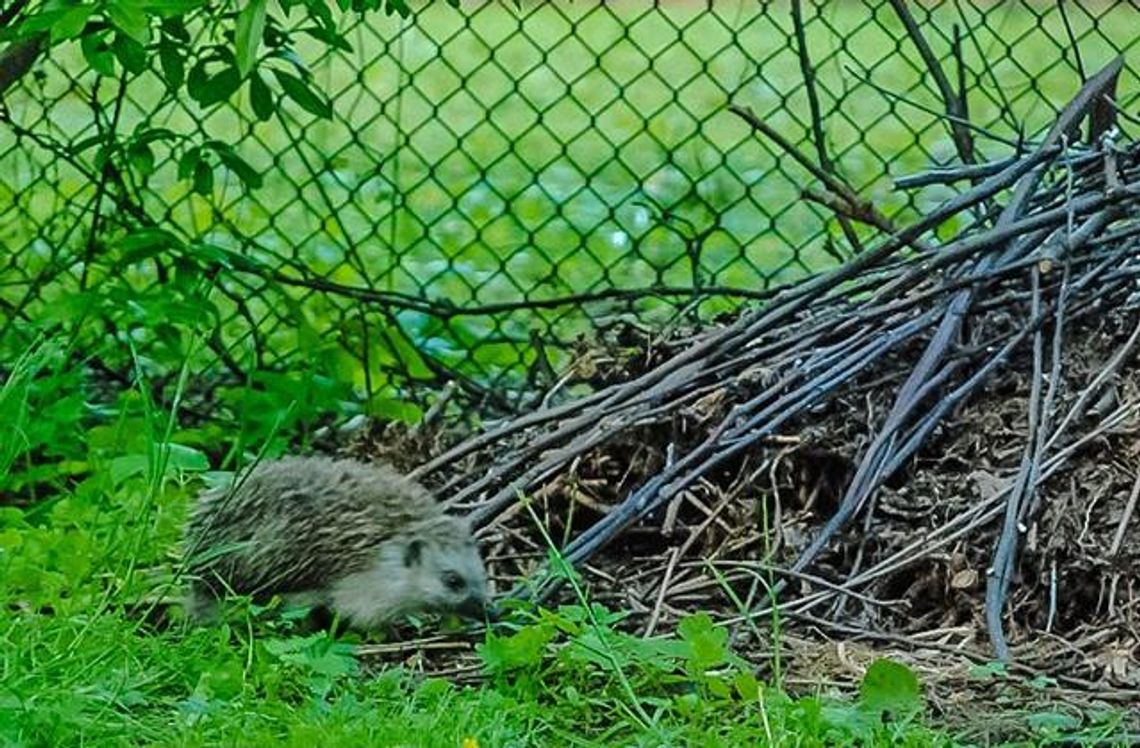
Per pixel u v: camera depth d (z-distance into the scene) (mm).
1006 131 12938
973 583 7238
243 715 6246
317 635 6895
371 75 15227
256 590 7395
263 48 9484
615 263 10367
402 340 9852
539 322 10289
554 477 7984
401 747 5965
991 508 7340
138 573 7430
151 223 9648
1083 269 7902
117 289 8961
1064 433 7477
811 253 11820
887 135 14016
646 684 6605
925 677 6695
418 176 13906
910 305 7738
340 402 9391
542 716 6395
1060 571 7172
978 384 7676
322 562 7305
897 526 7543
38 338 8977
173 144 9781
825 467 7816
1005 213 7926
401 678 6742
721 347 7949
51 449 8828
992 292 7949
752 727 6164
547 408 8453
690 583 7516
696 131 10703
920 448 7738
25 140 10836
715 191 12352
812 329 7926
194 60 9312
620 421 7949
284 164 12273
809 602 7293
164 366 9586
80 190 9875
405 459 8688
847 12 14617
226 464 9125
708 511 7754
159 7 7445
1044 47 15586
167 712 6473
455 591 7215
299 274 10477
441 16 18203
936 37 13461
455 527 7332
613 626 7117
